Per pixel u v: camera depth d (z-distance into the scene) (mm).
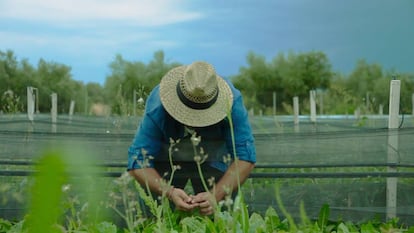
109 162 3846
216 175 3691
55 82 29672
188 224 2555
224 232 2037
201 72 3436
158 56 27234
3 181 3453
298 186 3828
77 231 2096
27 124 7371
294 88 44500
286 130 7367
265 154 4336
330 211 3740
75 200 2053
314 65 44406
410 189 3977
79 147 370
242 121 3654
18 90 29766
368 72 41594
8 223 3146
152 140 3594
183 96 3449
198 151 3650
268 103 44625
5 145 3773
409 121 7102
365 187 3902
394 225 3516
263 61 44656
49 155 298
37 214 296
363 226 3105
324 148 4266
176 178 3693
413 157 4176
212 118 3463
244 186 3855
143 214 3326
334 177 3910
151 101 3688
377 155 4184
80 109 28141
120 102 6547
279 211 3715
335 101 23641
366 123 8836
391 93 4539
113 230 2447
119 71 25719
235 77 44906
